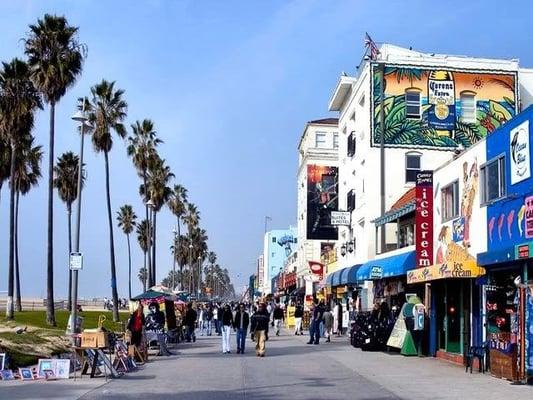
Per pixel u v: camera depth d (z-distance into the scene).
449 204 21.53
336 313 36.25
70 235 62.31
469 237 19.38
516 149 16.16
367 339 24.88
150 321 24.19
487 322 17.53
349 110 43.28
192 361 21.28
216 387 14.66
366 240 37.00
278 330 38.34
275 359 21.84
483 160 18.44
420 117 36.62
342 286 43.78
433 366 18.98
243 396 13.27
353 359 21.45
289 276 77.88
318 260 60.62
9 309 42.06
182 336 32.59
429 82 36.81
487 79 37.22
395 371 17.78
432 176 23.22
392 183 36.28
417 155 36.59
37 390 13.95
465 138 36.69
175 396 13.19
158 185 64.25
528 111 15.54
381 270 27.28
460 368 18.38
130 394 13.45
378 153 36.78
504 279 16.72
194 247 115.31
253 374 17.31
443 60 37.69
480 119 36.91
